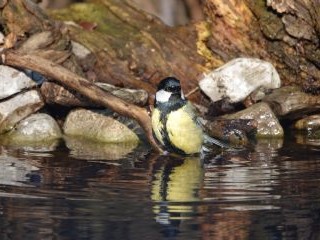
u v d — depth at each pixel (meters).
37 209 8.31
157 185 9.33
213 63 14.63
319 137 12.91
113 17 15.46
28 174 9.83
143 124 11.81
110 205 8.45
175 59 14.63
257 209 8.38
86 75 13.98
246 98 13.73
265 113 12.98
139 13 15.50
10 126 12.75
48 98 12.86
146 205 8.47
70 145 12.09
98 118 12.82
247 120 12.64
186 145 11.24
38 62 12.44
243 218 8.08
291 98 13.22
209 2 14.44
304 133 13.30
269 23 14.08
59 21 14.29
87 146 12.05
